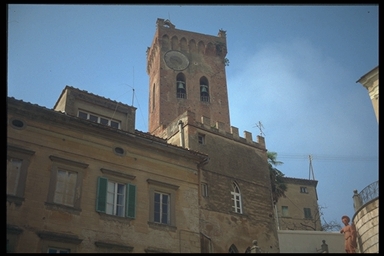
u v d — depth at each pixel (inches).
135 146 1157.1
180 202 1155.3
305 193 2554.1
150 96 2908.5
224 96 2802.7
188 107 2645.2
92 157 1078.4
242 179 1424.7
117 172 1089.4
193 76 2802.7
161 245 1064.2
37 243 912.9
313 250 1371.8
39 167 995.9
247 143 1530.5
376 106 999.0
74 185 1026.1
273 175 1758.1
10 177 951.6
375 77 1011.3
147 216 1082.1
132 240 1031.0
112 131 1125.7
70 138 1069.1
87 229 988.6
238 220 1318.9
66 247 943.0
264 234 1350.9
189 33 2979.8
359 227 1202.0
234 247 1259.8
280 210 2436.0
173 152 1203.9
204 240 1165.7
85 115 1192.8
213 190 1323.8
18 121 1016.9
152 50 3026.6
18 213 922.1
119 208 1064.8
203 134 1448.1
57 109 1211.9
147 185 1123.3
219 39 3038.9
